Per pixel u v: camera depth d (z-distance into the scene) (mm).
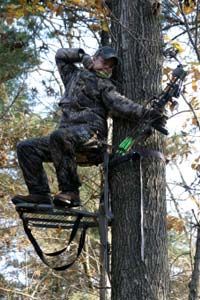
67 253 15383
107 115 6328
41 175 6316
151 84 6367
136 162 6188
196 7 7129
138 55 6414
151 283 5988
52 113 13828
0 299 16594
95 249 16219
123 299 6016
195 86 10250
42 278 16703
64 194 6023
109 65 6336
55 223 6758
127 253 6078
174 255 14820
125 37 6484
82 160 6320
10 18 9500
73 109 6270
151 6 6500
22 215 6430
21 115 14172
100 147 6184
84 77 6309
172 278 14250
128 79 6383
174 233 15000
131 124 6238
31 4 8258
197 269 7445
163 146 6324
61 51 6656
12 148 14352
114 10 6711
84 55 6551
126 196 6176
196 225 7695
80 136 6059
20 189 15156
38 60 11422
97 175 12445
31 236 6609
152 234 6090
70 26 8688
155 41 6477
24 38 11039
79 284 15680
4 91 13008
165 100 6004
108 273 6160
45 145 6324
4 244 16109
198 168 10641
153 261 6035
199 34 7742
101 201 6262
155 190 6176
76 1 7672
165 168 6324
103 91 6164
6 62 11148
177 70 6062
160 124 6020
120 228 6160
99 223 6164
